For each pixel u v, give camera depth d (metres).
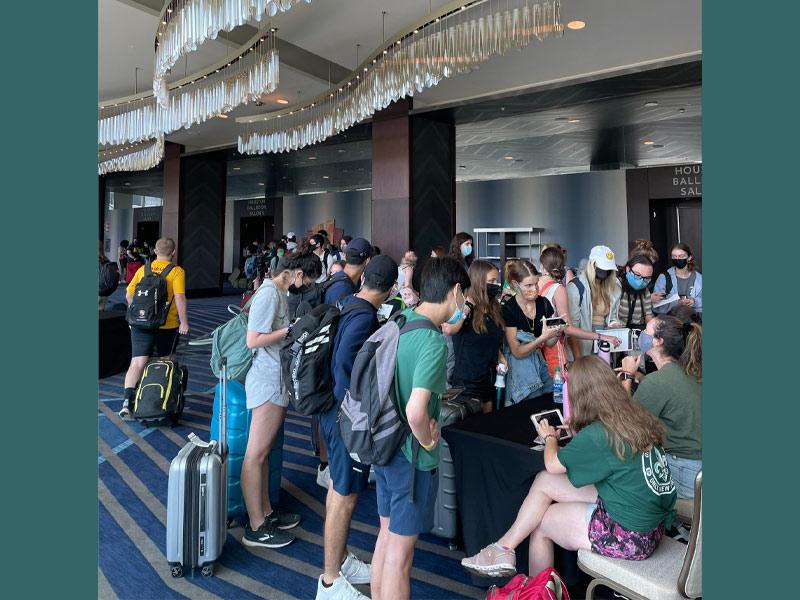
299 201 18.53
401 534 1.88
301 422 4.80
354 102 6.41
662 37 6.54
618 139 11.82
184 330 4.84
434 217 9.61
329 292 3.16
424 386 1.74
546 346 3.21
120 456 3.90
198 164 14.42
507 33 4.57
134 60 7.95
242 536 2.82
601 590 2.34
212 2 3.94
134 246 12.35
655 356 2.43
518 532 2.18
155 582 2.41
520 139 11.84
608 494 1.91
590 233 12.36
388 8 6.29
